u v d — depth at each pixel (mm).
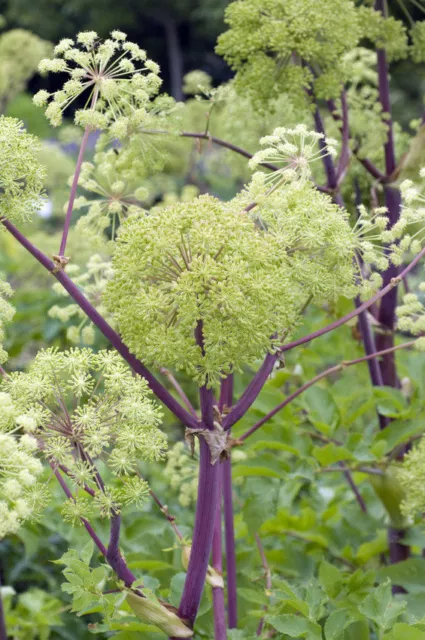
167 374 1904
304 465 2049
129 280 1635
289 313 1667
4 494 1546
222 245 1619
